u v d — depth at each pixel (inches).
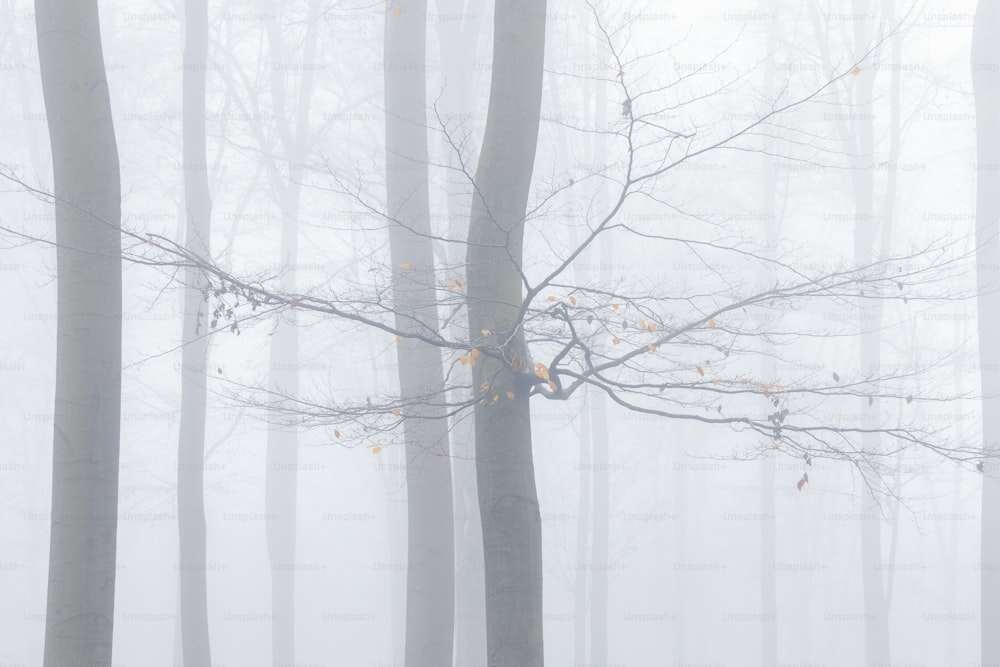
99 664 342.0
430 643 478.6
